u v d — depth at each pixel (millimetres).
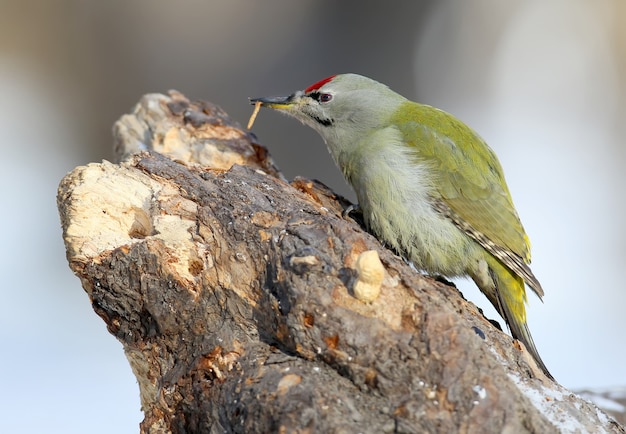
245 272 7656
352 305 7082
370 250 7223
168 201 7988
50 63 22031
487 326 8109
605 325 15992
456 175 10367
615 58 24422
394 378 6875
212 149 10852
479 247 10359
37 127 21562
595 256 18531
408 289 7125
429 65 22281
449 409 6707
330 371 7121
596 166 21875
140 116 11547
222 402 7332
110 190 7949
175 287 7781
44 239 18688
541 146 22203
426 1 22031
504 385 6750
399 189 10312
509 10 24219
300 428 6738
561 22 24766
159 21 21688
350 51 21219
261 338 7605
